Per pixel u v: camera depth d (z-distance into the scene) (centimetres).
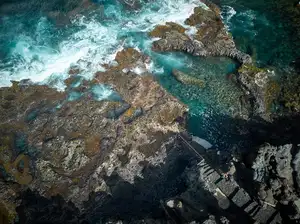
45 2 3809
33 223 2430
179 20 3641
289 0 3838
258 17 3709
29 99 3034
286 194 2058
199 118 2927
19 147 2748
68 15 3691
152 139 2788
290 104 2914
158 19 3653
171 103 2952
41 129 2822
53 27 3603
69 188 2553
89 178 2589
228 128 2861
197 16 3656
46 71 3234
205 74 3212
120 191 2580
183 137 2817
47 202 2514
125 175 2639
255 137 2780
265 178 2144
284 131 2773
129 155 2697
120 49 3375
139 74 3188
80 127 2808
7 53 3391
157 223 2222
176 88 3122
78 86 3102
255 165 2194
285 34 3516
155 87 3067
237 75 3148
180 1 3831
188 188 2417
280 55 3322
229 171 2341
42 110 2955
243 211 2162
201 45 3384
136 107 2928
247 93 3034
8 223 2425
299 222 1983
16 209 2480
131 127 2798
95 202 2539
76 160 2638
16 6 3784
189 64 3303
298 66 3200
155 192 2556
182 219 2209
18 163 2664
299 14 3688
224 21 3684
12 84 3144
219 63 3297
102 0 3825
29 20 3666
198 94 3070
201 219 2102
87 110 2911
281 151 2181
